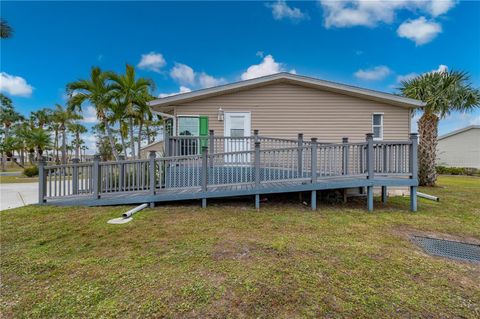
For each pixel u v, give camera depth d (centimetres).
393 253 326
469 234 415
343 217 507
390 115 879
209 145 809
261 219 487
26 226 446
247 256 314
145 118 1441
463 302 221
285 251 329
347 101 882
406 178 610
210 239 375
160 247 346
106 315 203
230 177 627
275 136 883
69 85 1209
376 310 208
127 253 328
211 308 210
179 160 613
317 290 237
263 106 885
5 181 1537
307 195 702
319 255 317
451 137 2158
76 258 314
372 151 570
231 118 884
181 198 593
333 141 880
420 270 280
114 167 613
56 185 620
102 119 1294
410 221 485
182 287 242
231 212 543
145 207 584
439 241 380
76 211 551
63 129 3041
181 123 876
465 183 1271
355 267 284
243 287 241
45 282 256
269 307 211
